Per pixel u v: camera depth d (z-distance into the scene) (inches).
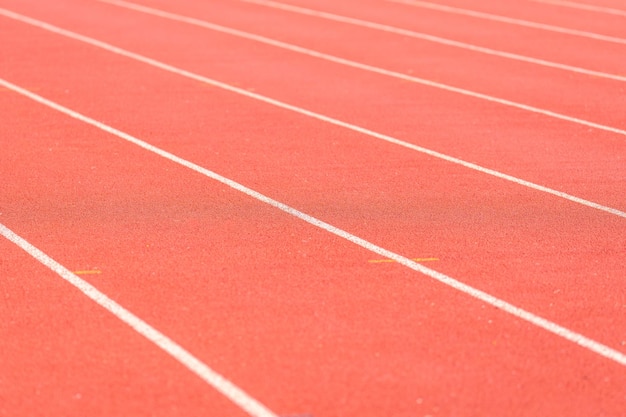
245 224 479.8
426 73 900.0
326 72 901.2
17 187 541.3
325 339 352.5
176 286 400.5
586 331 362.6
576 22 1203.9
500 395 313.0
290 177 565.0
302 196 527.8
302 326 363.3
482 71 911.7
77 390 314.0
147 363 332.8
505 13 1273.4
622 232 474.6
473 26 1173.7
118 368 329.1
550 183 557.9
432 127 694.5
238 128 685.9
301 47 1031.0
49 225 476.7
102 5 1325.0
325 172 575.8
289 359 336.5
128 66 922.1
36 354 339.0
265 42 1058.7
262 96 796.0
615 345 351.3
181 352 341.4
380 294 394.9
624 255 443.5
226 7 1312.7
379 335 356.2
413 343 350.0
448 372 327.9
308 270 419.8
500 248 450.0
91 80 855.1
